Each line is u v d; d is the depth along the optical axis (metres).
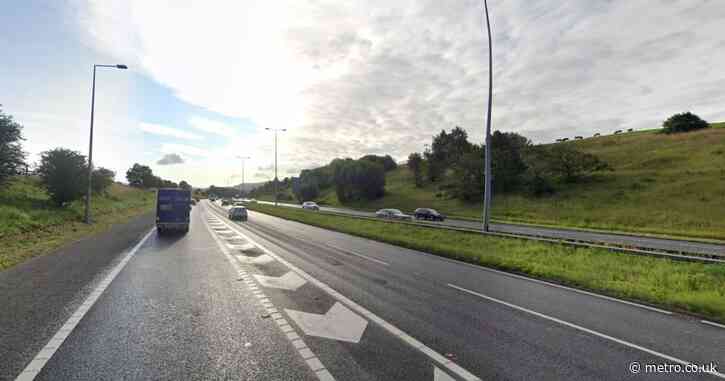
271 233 19.77
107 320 5.22
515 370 3.94
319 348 4.39
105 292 6.75
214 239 16.33
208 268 9.43
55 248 12.33
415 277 8.90
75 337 4.55
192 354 4.14
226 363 3.92
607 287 7.92
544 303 6.75
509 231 24.22
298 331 4.96
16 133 26.58
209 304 6.17
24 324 4.96
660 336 5.15
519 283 8.44
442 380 3.64
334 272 9.27
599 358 4.34
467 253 12.15
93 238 15.57
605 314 6.14
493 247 13.87
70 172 27.88
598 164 45.81
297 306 6.16
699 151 45.78
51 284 7.23
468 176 49.94
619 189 39.16
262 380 3.55
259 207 56.22
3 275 7.98
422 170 70.38
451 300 6.81
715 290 7.66
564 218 33.44
